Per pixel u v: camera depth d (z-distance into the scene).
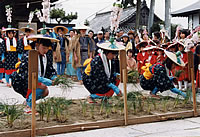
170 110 5.71
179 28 9.05
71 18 25.86
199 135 4.32
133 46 10.95
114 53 5.82
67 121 4.82
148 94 7.46
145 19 31.39
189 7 23.89
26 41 9.42
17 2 19.19
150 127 4.77
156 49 7.34
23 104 5.81
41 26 20.27
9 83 9.95
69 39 11.52
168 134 4.36
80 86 9.34
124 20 30.36
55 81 5.39
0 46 9.19
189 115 5.52
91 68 5.90
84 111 5.27
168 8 19.05
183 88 8.90
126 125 4.89
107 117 5.12
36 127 4.45
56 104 5.29
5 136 4.06
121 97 6.10
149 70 6.90
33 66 4.29
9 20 14.98
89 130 4.59
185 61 8.16
